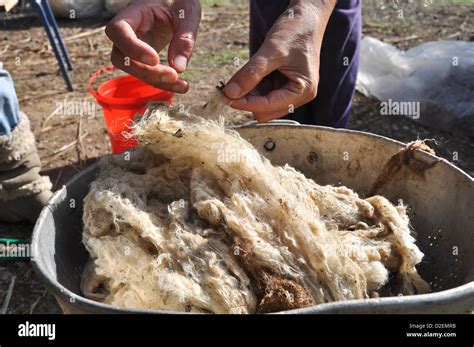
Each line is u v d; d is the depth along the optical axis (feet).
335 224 3.57
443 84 9.23
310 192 3.73
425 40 12.19
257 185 3.48
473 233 3.45
